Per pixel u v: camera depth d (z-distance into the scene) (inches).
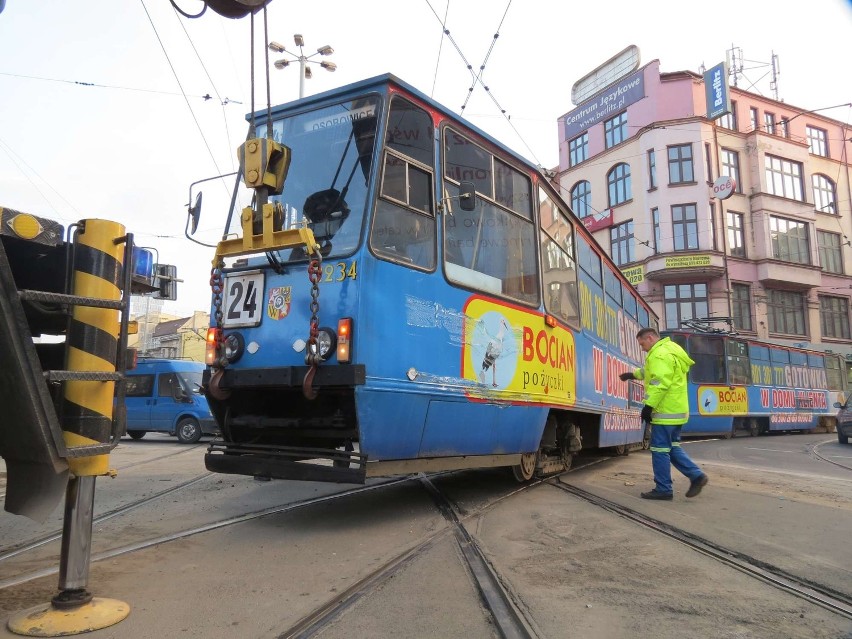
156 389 712.4
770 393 912.9
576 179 1475.1
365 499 263.7
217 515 231.3
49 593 142.6
